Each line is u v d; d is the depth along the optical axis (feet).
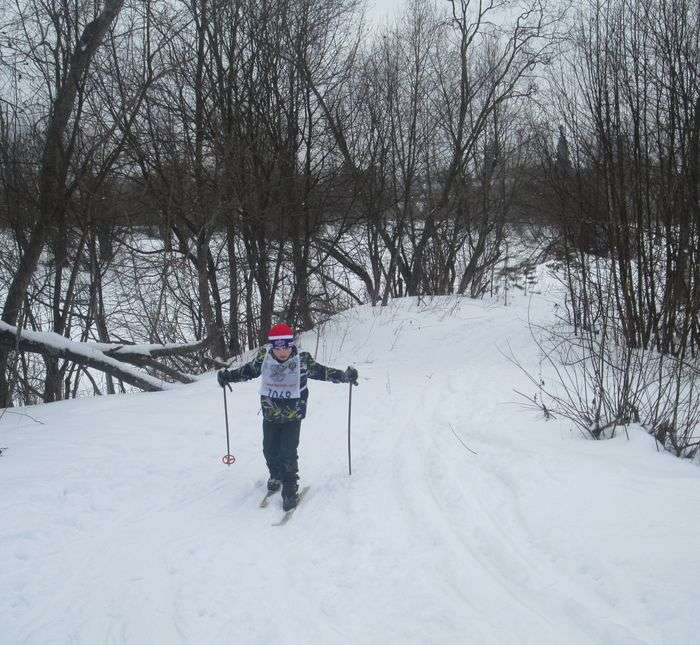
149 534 16.30
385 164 62.49
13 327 32.68
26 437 23.99
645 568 12.32
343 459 21.99
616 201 30.22
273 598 12.96
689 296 27.76
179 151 40.75
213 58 43.21
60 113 36.06
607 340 31.76
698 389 24.57
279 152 45.03
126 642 11.72
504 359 40.45
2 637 11.91
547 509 15.85
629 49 28.78
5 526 16.05
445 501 17.49
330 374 19.15
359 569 13.94
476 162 74.54
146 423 26.00
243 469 21.25
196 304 58.85
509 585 12.87
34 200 38.75
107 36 39.55
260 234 46.06
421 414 27.61
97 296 53.16
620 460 18.67
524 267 79.61
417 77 65.41
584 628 11.05
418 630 11.48
